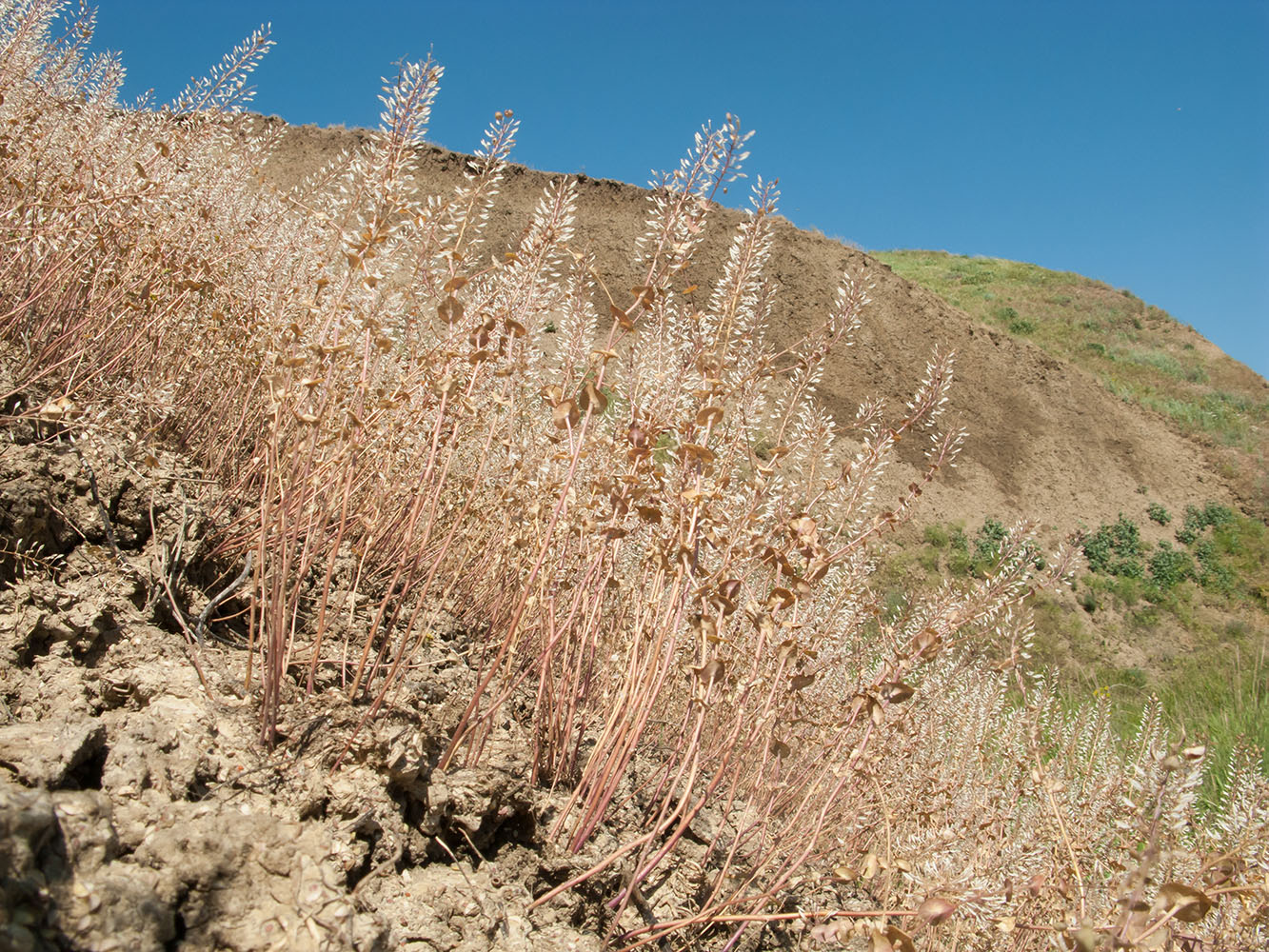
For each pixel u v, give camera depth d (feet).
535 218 7.77
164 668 5.92
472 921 5.30
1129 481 75.31
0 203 8.31
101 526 6.72
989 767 11.54
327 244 8.42
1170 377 92.07
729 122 6.97
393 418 7.47
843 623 9.52
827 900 8.00
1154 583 64.85
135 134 11.03
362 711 6.12
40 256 7.89
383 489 7.88
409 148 7.00
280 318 8.18
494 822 6.26
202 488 8.02
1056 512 69.72
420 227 6.97
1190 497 76.13
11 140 8.50
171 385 8.16
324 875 4.65
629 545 8.83
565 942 5.65
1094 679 28.02
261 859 4.60
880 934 4.84
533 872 6.24
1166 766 6.25
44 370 7.43
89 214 8.14
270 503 6.28
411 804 5.98
